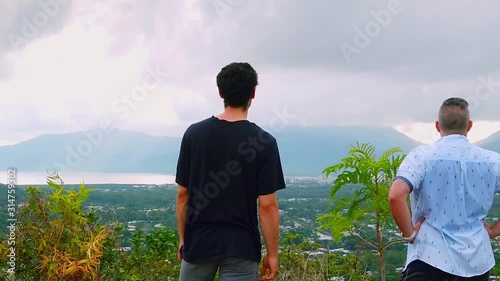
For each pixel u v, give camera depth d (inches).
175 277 219.6
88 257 182.1
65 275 182.7
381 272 199.6
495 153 131.5
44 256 183.2
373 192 196.4
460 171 127.6
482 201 128.0
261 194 126.4
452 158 128.3
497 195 136.6
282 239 229.3
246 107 129.8
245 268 127.0
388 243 197.8
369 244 201.2
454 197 127.4
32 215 190.7
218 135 126.5
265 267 131.5
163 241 220.7
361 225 204.7
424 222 130.0
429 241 127.7
